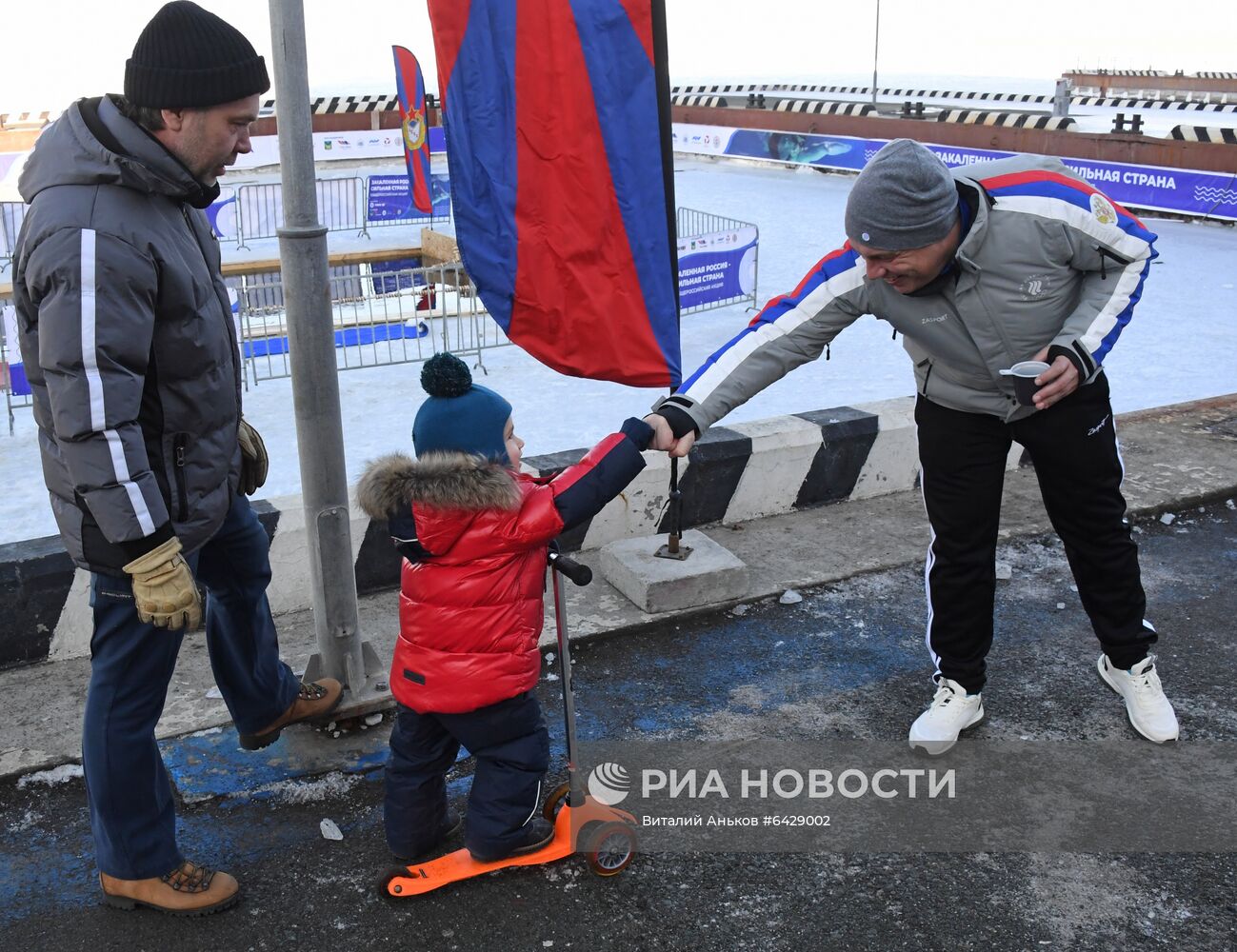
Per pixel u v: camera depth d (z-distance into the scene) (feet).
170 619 7.50
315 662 11.00
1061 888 8.93
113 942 8.37
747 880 9.07
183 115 7.18
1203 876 9.05
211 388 7.98
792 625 13.42
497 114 11.03
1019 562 15.15
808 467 16.48
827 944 8.36
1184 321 35.65
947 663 10.83
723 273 39.93
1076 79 146.20
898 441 17.08
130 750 8.16
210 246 8.27
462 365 8.05
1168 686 11.99
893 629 13.30
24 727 10.89
